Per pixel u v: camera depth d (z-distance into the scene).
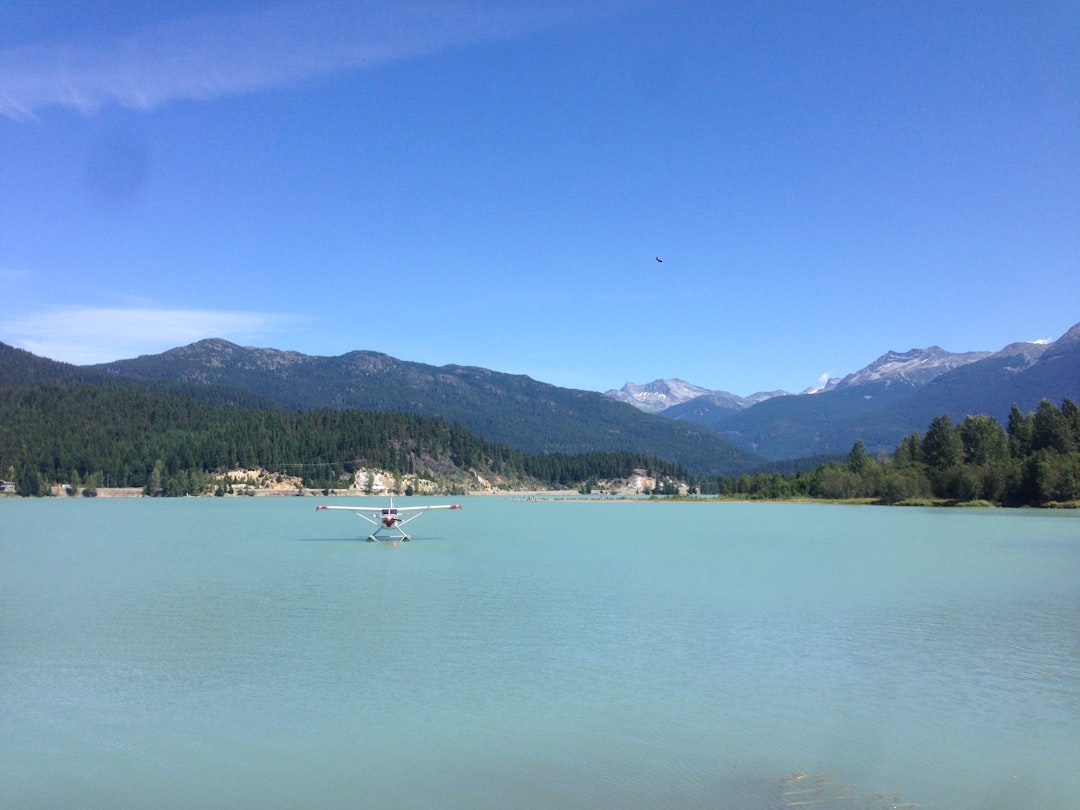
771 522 148.50
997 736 26.50
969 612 48.12
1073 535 110.06
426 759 24.64
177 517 161.00
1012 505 189.50
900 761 24.41
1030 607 50.09
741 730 26.98
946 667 34.88
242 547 90.88
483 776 23.38
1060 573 67.50
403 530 117.50
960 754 24.95
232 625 43.31
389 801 21.88
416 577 63.62
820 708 29.33
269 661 35.59
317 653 37.19
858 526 132.38
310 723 27.80
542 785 22.80
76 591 55.62
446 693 31.03
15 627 42.84
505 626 43.22
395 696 30.69
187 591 55.62
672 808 21.36
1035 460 188.25
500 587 57.94
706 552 86.94
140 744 25.94
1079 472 182.50
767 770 23.80
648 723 27.75
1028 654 37.31
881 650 38.00
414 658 36.25
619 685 32.16
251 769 23.95
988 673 33.97
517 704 29.67
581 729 27.17
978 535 110.94
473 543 98.81
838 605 50.47
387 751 25.31
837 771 23.72
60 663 35.38
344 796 22.20
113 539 102.56
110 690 31.47
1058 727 27.28
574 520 160.38
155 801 21.89
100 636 40.81
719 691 31.28
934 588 58.28
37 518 156.62
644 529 129.00
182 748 25.55
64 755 25.06
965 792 22.28
